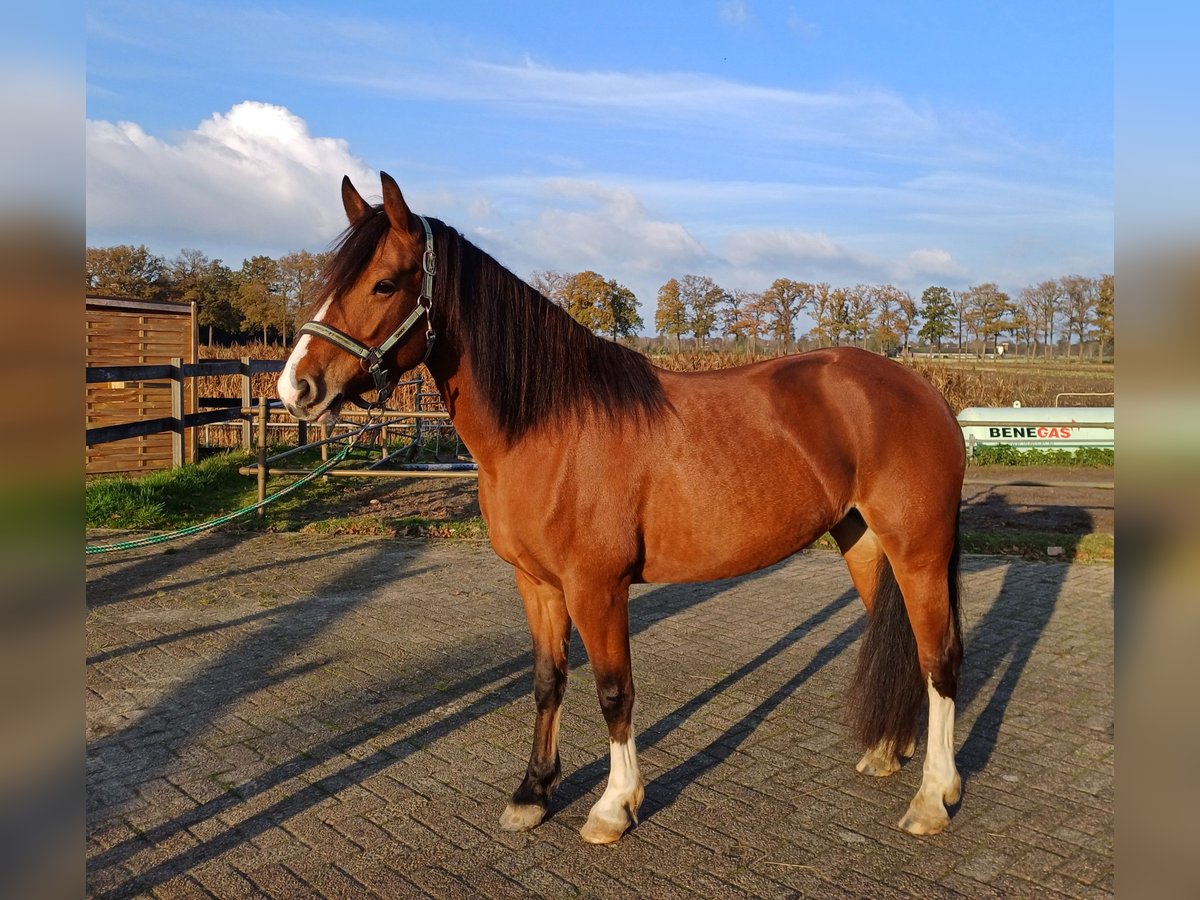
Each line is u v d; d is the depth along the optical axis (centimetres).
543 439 278
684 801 310
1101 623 518
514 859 272
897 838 285
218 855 273
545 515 277
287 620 518
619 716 285
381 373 270
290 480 1014
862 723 329
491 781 324
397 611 538
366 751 348
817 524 305
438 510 904
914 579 307
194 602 554
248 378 1051
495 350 277
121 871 264
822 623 525
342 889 256
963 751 351
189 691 408
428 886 257
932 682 304
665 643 488
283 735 362
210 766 334
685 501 285
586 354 289
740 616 540
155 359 1054
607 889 256
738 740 362
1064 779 327
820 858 273
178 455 1012
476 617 526
